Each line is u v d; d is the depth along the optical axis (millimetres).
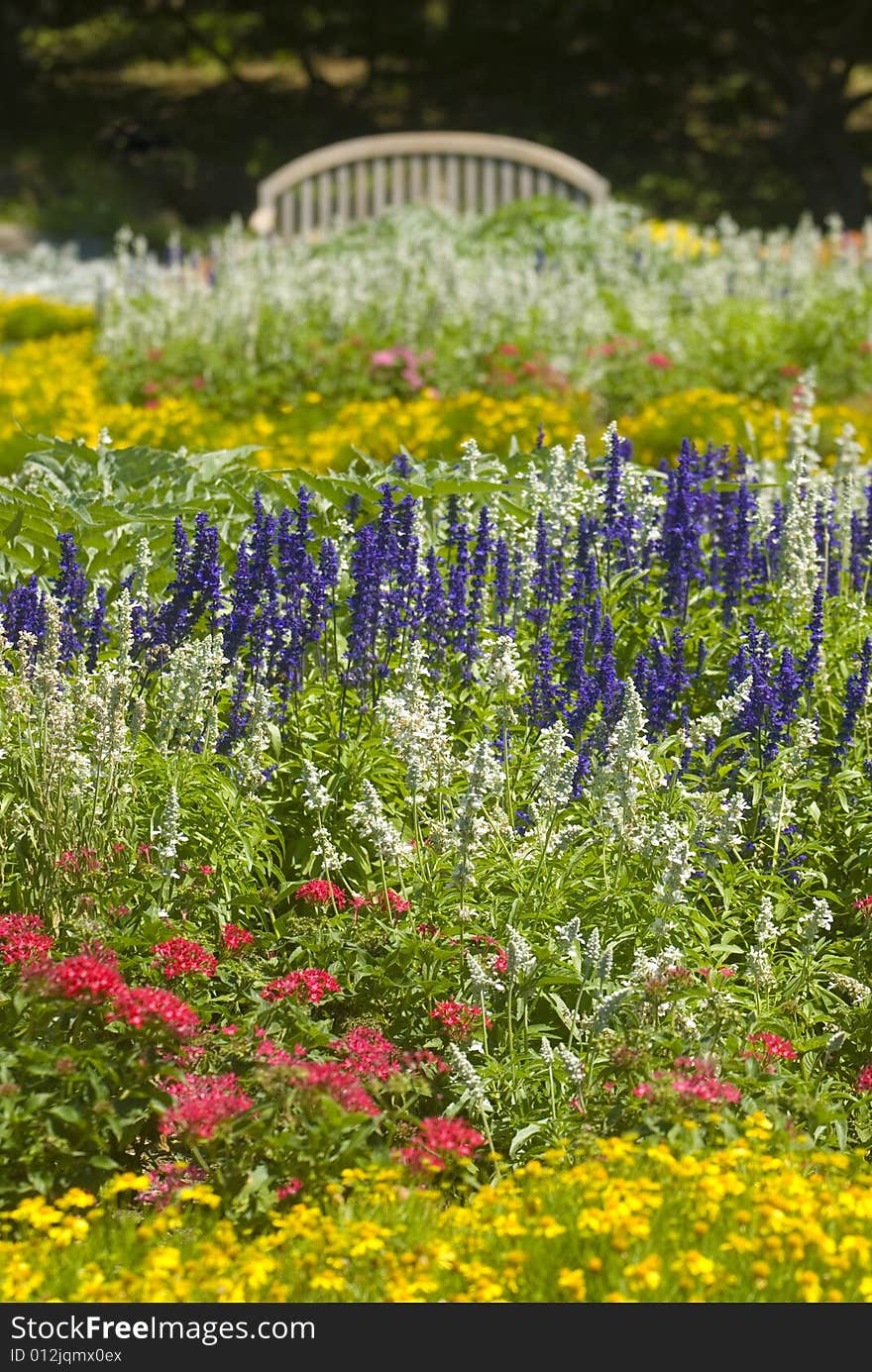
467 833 5715
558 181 24312
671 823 6031
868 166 44062
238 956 5902
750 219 39688
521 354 15172
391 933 5883
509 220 21578
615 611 7672
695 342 15789
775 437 12797
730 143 44750
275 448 13039
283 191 24594
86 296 24781
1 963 5574
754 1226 4523
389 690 7051
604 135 45062
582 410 14156
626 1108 5250
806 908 6457
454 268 16375
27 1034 5297
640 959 5520
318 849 6078
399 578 7148
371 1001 5902
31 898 5930
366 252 21172
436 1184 5305
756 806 6594
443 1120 5176
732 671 7062
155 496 8758
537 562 7766
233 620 6879
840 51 41312
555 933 5914
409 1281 4336
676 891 5680
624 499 8164
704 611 7852
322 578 7047
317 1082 5062
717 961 5934
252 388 15156
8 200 37812
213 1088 5176
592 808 6309
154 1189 5152
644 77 48625
